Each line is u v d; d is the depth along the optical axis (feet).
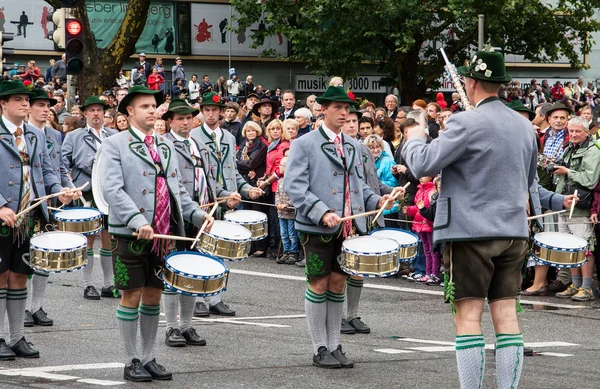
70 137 51.62
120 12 149.28
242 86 133.90
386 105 72.18
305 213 33.81
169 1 156.87
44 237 34.88
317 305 33.55
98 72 101.96
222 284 30.32
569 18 144.77
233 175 44.37
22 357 34.37
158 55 157.48
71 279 55.67
